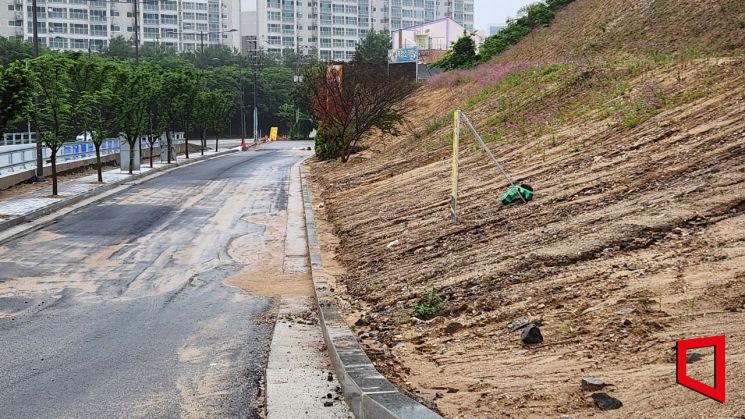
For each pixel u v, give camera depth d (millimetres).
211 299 10828
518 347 6070
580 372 5168
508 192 11477
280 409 5867
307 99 53969
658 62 19266
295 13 135500
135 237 16578
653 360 5023
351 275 11055
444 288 8508
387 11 144000
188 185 28672
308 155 53031
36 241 15977
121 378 6957
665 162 10516
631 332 5648
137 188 27344
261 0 132375
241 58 115312
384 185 19453
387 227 13656
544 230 9414
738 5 29672
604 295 6621
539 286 7477
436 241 10930
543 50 42219
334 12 138250
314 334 8625
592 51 35000
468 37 53844
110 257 14250
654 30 33344
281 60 123875
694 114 12422
